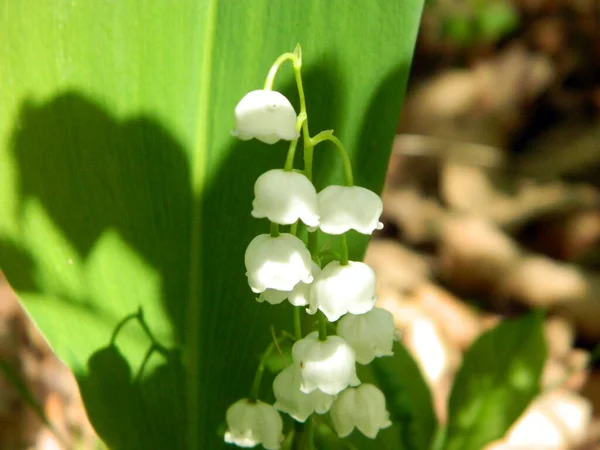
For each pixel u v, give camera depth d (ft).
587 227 0.90
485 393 0.39
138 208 0.31
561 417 0.65
